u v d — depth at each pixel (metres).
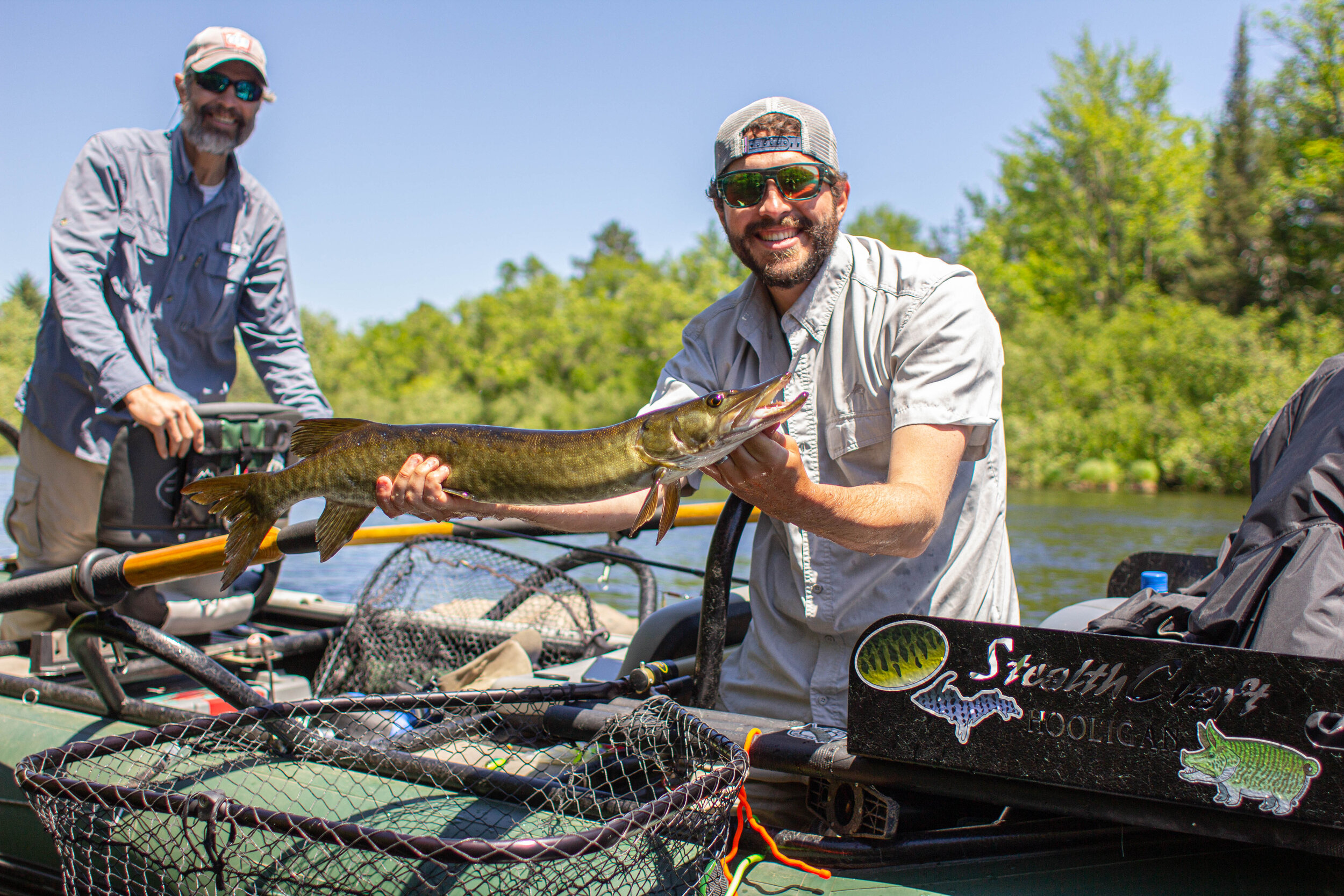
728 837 2.08
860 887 1.96
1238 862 1.88
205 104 4.05
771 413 1.90
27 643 3.98
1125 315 41.84
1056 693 1.82
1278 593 1.91
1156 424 33.09
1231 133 48.00
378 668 3.97
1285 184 43.25
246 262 4.46
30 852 2.82
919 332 2.45
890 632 1.99
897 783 2.01
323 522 2.51
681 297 72.75
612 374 75.38
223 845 1.98
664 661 3.20
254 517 2.47
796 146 2.59
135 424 3.69
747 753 2.20
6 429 4.45
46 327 4.09
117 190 4.09
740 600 3.53
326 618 4.84
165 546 3.72
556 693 2.58
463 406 79.62
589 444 2.11
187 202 4.23
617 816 1.78
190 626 3.88
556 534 4.43
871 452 2.65
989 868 1.97
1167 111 50.75
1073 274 51.66
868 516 2.12
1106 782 1.77
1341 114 41.59
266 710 2.37
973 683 1.90
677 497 2.15
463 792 2.24
